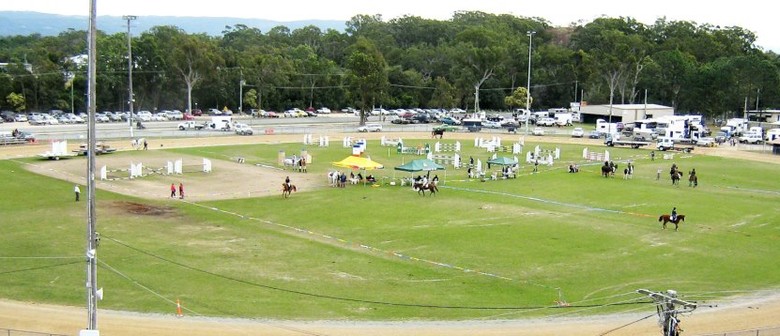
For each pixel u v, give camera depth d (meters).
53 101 193.25
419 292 46.50
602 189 86.44
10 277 47.72
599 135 153.62
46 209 69.38
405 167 84.56
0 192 77.06
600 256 55.69
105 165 98.19
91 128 34.62
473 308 43.66
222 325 39.91
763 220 70.25
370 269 51.38
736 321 41.66
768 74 198.25
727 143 150.00
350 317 41.72
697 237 62.34
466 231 63.16
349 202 75.81
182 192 76.81
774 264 54.50
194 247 56.59
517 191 84.06
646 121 166.38
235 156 111.88
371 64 172.38
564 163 111.44
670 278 50.47
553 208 74.06
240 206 73.25
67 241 57.47
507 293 46.62
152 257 53.31
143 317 40.81
